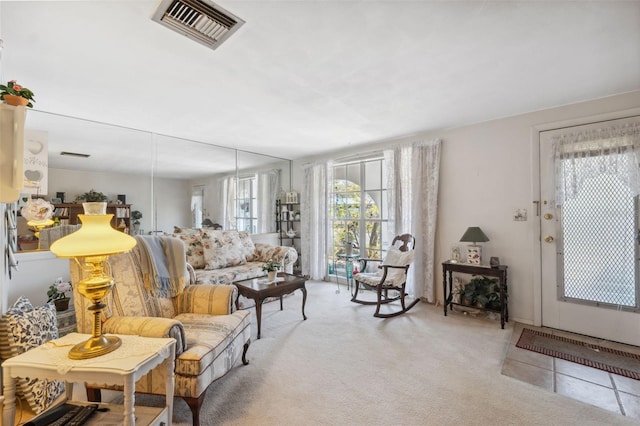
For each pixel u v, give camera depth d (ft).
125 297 6.31
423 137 13.10
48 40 5.89
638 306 8.59
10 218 6.98
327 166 17.04
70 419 4.12
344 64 7.02
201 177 14.96
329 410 5.81
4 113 4.31
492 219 11.21
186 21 5.39
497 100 9.32
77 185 11.62
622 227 8.84
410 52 6.53
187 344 5.68
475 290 11.19
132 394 4.04
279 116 10.68
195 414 5.21
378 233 15.46
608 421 5.49
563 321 9.77
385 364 7.60
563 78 7.82
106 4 4.86
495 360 7.79
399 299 12.68
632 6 5.07
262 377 7.00
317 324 10.44
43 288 8.80
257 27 5.58
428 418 5.57
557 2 4.99
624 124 8.71
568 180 9.61
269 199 18.10
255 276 12.91
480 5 5.05
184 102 9.28
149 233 13.26
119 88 8.21
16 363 4.17
